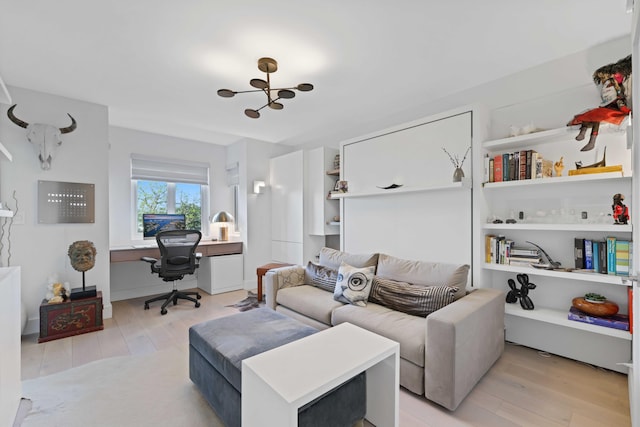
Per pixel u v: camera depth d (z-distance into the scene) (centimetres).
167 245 361
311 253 439
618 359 212
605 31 200
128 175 416
